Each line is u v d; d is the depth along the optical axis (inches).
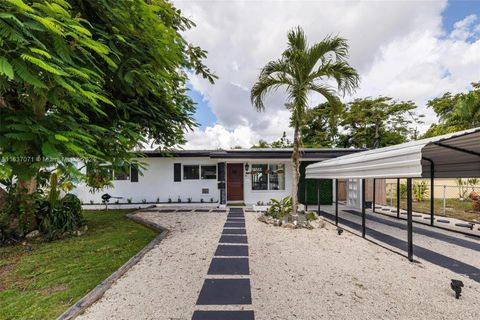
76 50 117.2
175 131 321.1
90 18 148.3
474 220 309.6
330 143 914.1
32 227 225.6
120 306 107.0
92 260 170.7
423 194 535.8
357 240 216.8
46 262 167.0
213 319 97.3
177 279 134.6
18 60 75.0
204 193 488.1
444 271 146.9
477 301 110.6
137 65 169.9
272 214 304.3
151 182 479.8
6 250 192.2
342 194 511.2
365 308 104.6
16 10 74.7
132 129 213.2
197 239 219.5
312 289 122.3
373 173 201.3
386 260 165.6
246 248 192.1
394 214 358.9
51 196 233.8
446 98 790.5
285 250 187.0
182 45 200.7
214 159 457.4
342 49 252.1
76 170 101.8
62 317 97.5
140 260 164.6
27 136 86.1
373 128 888.9
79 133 107.3
